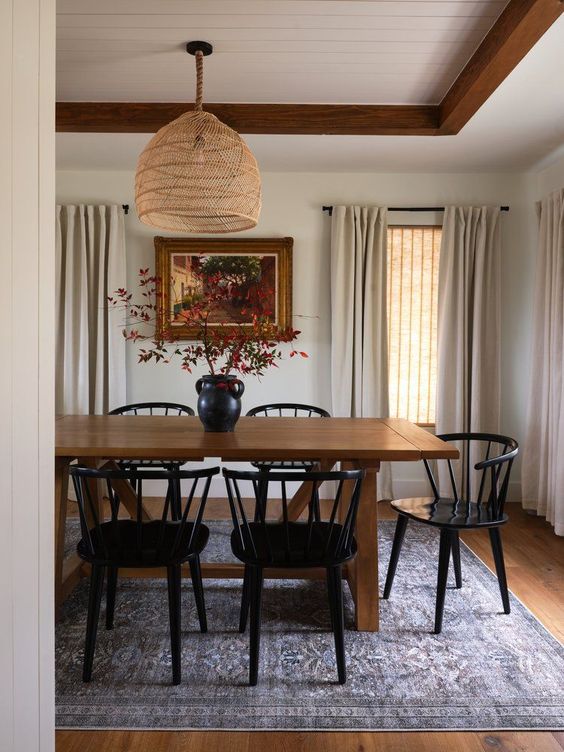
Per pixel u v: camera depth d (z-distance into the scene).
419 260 4.79
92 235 4.64
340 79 3.12
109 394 4.64
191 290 4.70
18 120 1.12
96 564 2.15
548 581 3.15
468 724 1.95
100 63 2.94
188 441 2.62
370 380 4.66
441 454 2.44
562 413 3.84
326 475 2.06
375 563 2.57
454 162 4.48
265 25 2.60
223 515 4.32
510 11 2.42
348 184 4.77
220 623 2.64
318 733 1.91
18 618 1.14
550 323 4.19
